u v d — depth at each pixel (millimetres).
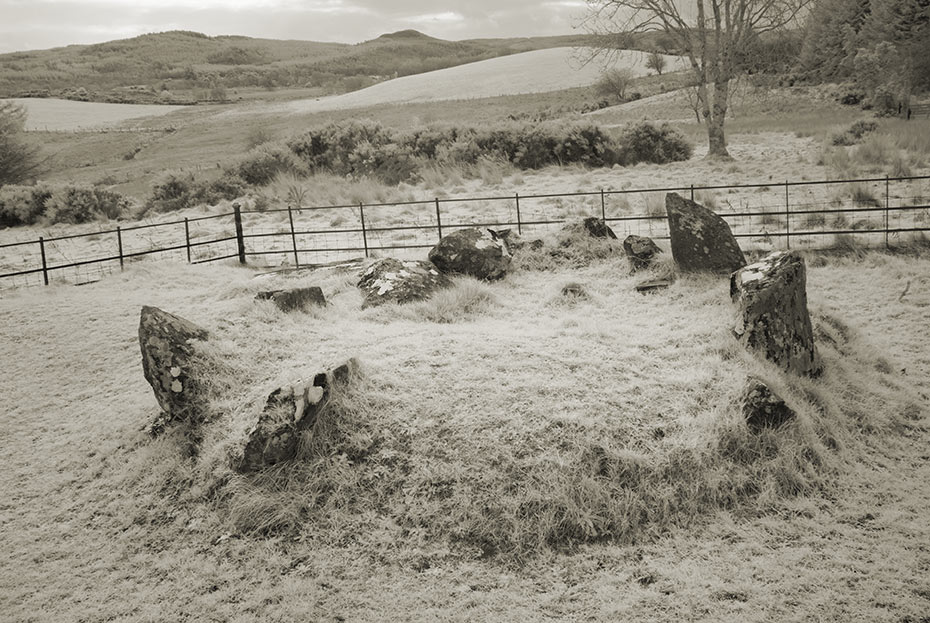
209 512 6449
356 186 24438
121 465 7281
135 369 9195
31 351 9797
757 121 38031
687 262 10289
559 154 26953
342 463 6500
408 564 5664
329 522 6129
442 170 26359
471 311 9844
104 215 25312
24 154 42938
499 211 18172
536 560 5633
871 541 5574
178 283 12906
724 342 7855
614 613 5023
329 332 8828
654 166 25203
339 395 6965
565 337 8273
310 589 5469
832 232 12609
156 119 88125
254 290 11078
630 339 8227
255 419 6910
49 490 7102
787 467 6309
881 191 16328
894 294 10430
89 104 109688
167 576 5832
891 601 4918
